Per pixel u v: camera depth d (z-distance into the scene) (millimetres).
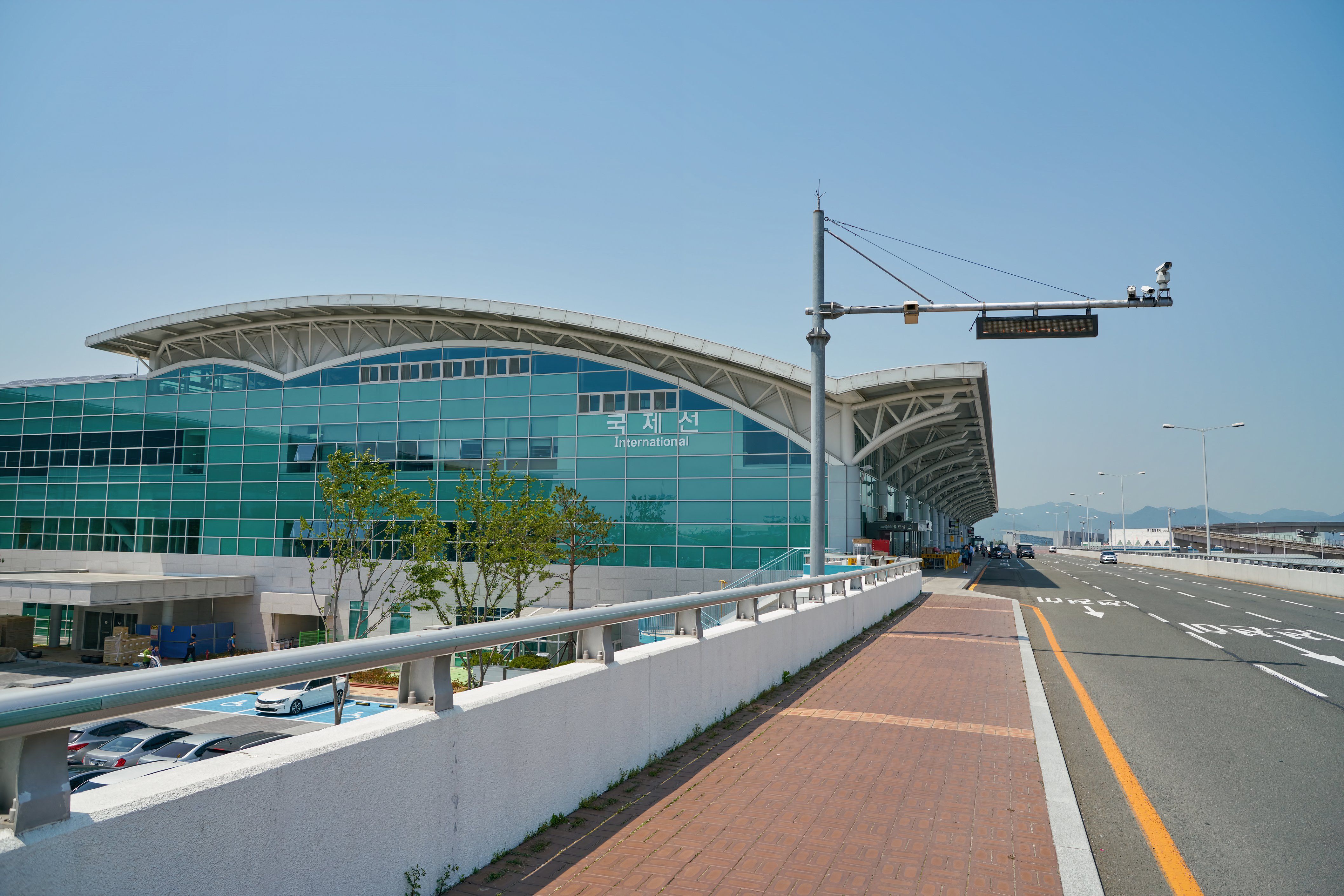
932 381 33000
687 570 35781
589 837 4500
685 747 6527
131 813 2232
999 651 12945
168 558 44438
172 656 39969
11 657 40781
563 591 36719
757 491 35438
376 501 33875
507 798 4148
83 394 47844
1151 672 11836
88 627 44281
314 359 43594
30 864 1972
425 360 41000
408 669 3770
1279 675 11617
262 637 42031
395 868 3287
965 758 6484
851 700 8711
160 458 45469
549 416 38625
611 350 38406
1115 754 7266
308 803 2852
